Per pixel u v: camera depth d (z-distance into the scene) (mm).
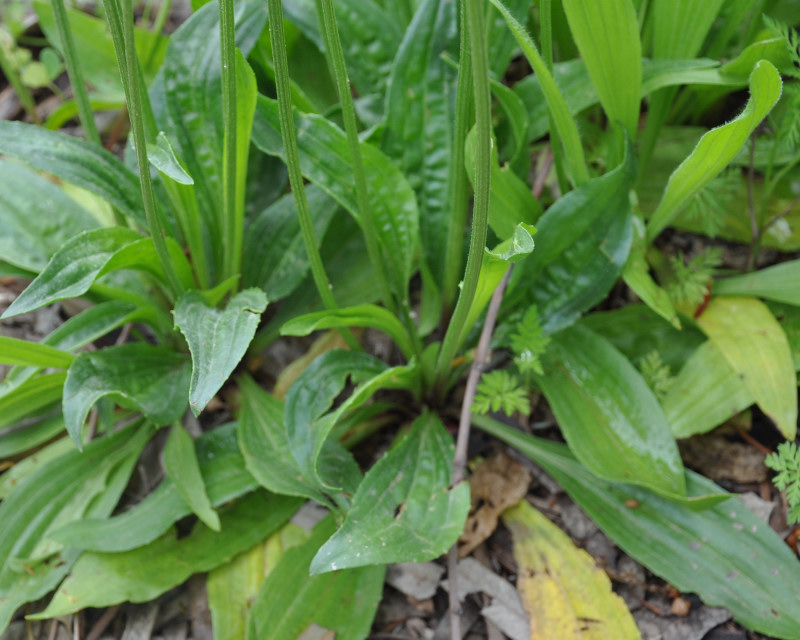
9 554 455
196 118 480
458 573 464
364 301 519
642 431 455
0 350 418
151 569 449
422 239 500
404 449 454
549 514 483
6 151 421
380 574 452
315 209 508
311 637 434
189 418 512
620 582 462
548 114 484
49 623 461
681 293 484
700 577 437
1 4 654
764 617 425
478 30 309
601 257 457
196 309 418
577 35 430
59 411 500
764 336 469
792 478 426
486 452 496
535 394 512
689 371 474
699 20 459
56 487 472
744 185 522
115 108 598
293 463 461
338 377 451
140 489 498
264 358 531
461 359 490
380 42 526
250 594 454
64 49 439
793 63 452
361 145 445
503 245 389
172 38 474
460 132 424
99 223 510
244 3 483
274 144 455
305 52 554
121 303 473
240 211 470
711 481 458
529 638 446
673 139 528
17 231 494
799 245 505
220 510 472
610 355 471
